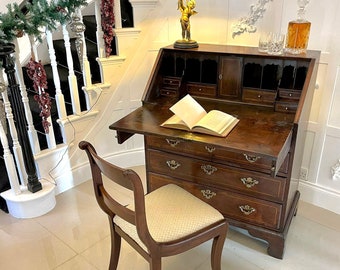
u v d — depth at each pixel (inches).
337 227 83.4
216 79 80.6
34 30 76.1
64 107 93.3
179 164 76.0
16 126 82.3
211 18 92.0
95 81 101.9
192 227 57.4
